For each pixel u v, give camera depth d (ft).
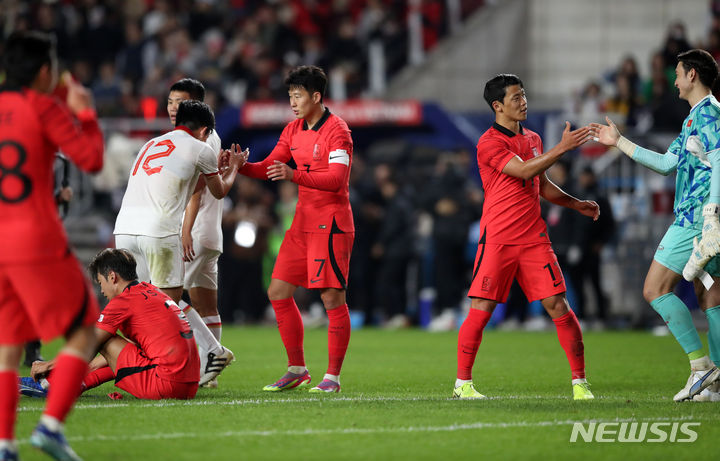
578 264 174.91
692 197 79.46
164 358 78.23
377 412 72.64
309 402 79.00
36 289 53.83
